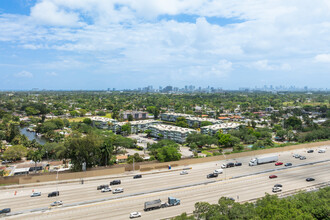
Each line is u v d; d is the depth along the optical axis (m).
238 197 98.75
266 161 154.00
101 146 149.12
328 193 87.62
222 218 67.62
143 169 140.75
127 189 112.88
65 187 116.44
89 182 123.12
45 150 178.88
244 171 138.38
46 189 114.12
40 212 91.44
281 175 131.38
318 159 164.62
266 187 114.06
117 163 165.88
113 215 88.81
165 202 98.06
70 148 139.25
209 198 102.06
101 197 104.19
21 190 113.25
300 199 84.50
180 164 150.25
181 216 71.31
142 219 85.38
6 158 168.75
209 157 159.50
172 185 117.50
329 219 71.62
